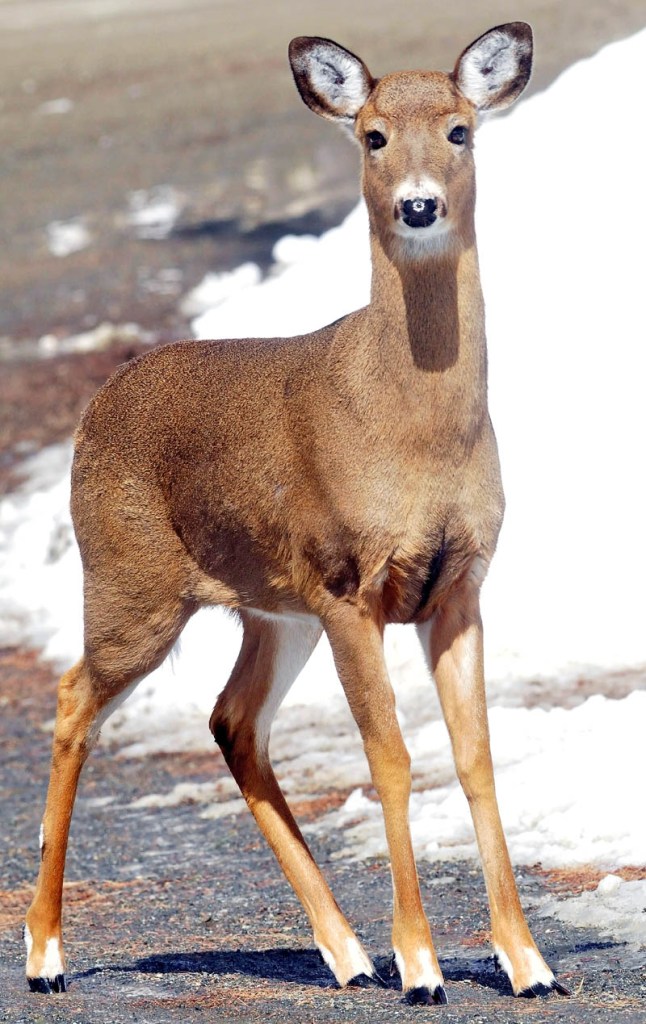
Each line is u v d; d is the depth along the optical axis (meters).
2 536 28.45
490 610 20.16
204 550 12.91
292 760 18.38
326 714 19.78
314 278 27.41
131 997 11.40
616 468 20.94
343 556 11.70
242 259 44.84
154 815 17.97
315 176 53.81
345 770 17.83
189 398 12.95
